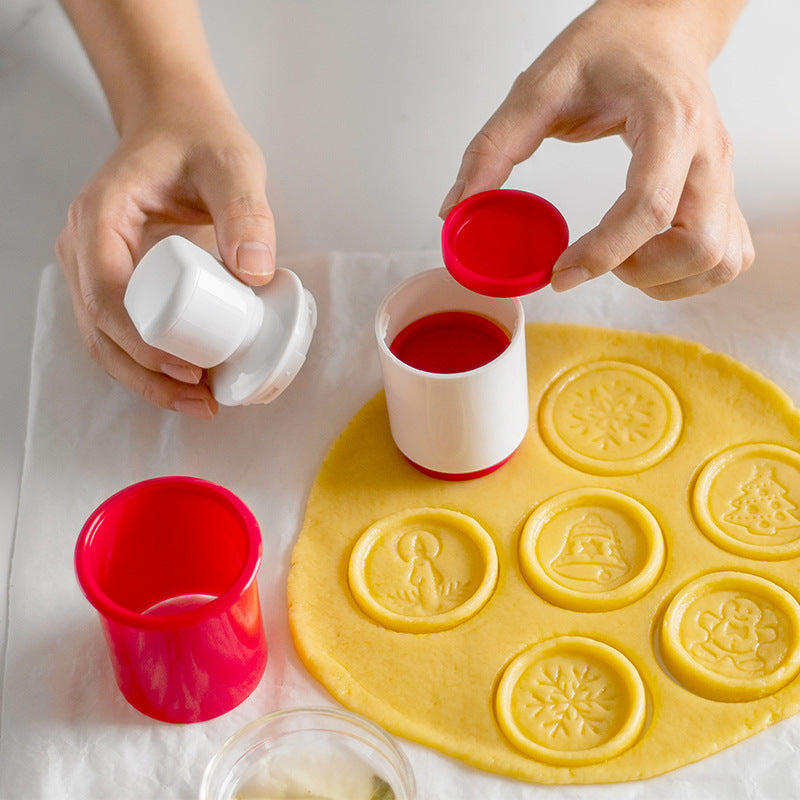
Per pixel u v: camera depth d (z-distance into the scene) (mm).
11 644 910
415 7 1351
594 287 1071
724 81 1252
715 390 995
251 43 1335
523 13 1333
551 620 883
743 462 951
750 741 808
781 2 1320
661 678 845
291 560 938
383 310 918
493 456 943
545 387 1013
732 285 1059
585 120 985
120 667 827
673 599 877
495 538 931
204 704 846
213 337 864
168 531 869
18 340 1118
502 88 1270
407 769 778
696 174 918
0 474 1034
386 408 1022
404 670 867
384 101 1269
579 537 923
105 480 1000
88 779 833
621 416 988
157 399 996
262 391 896
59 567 951
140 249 1044
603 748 809
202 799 782
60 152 1257
